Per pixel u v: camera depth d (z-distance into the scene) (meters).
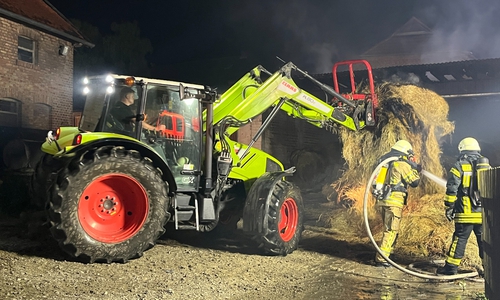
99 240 5.91
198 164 6.93
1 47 15.26
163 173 6.54
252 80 7.86
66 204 5.73
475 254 6.61
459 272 6.36
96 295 4.75
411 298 5.13
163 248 7.22
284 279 5.87
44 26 16.45
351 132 8.95
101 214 6.09
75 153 6.04
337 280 5.89
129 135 6.47
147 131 6.60
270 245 7.04
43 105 17.08
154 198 6.22
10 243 6.98
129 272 5.69
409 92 8.67
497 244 3.64
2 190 10.57
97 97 6.76
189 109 6.93
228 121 7.38
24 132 15.91
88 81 7.00
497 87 15.73
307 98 7.98
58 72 17.53
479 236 6.04
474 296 5.23
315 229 9.45
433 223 7.39
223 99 7.61
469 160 6.07
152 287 5.14
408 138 8.41
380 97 8.76
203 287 5.27
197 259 6.63
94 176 5.89
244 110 7.45
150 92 6.70
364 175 8.81
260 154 8.20
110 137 6.15
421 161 8.46
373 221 8.68
